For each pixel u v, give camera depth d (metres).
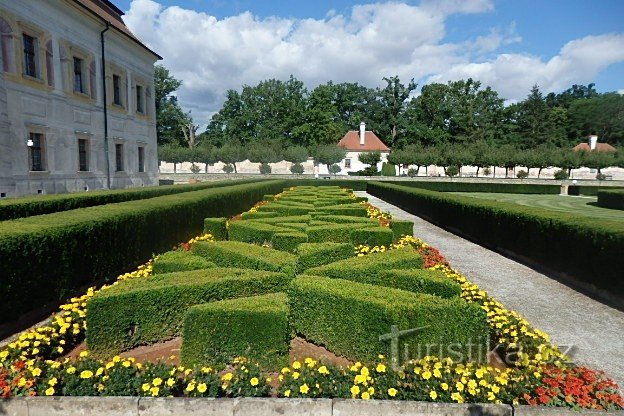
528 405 2.70
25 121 16.36
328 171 49.59
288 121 60.84
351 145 56.47
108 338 3.84
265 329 3.52
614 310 5.48
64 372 2.90
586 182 43.44
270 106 63.41
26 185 16.44
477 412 2.66
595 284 6.24
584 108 64.69
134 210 6.96
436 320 3.50
